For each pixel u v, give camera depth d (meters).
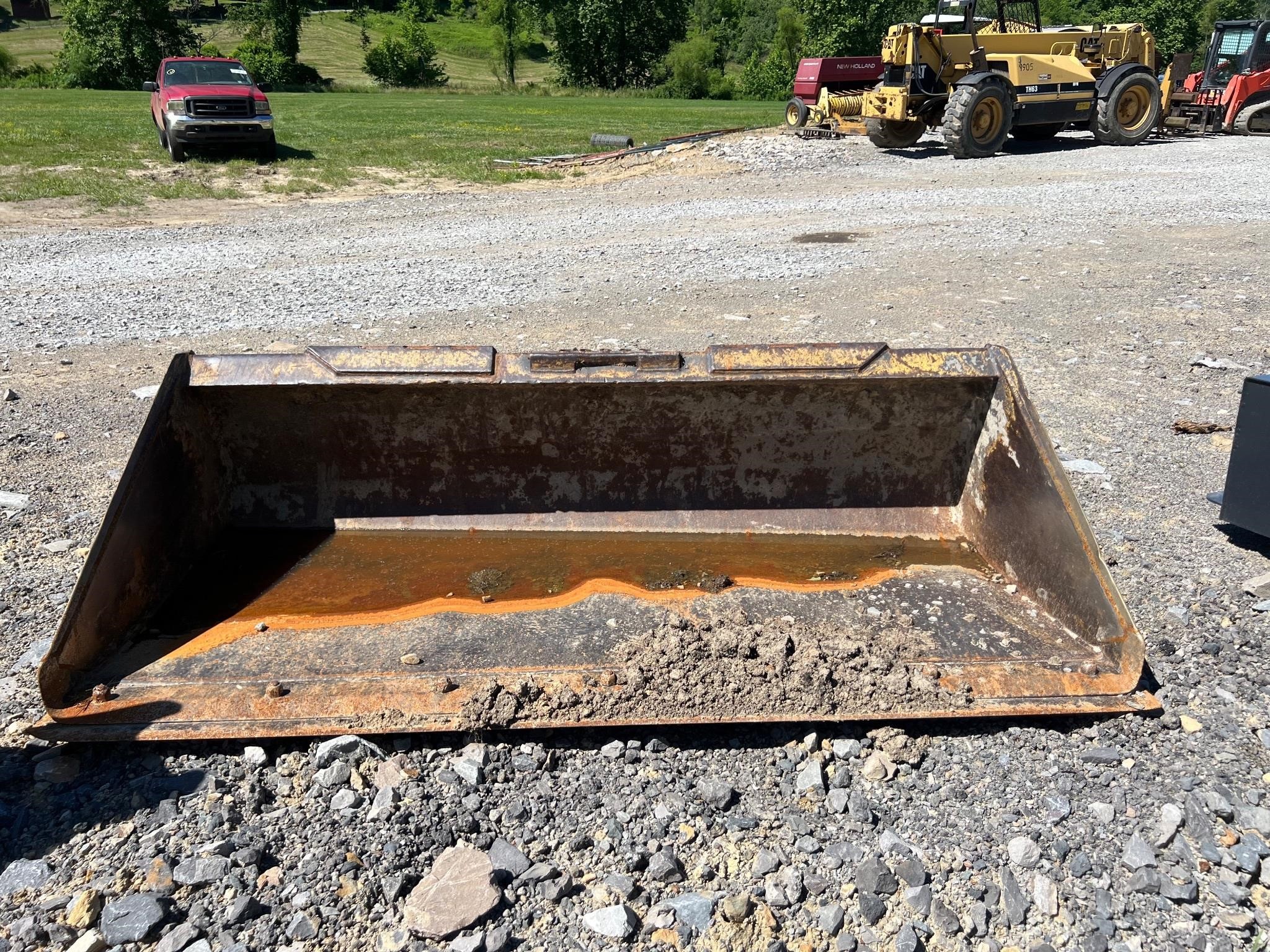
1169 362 6.40
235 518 3.93
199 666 3.01
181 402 3.56
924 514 3.98
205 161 16.86
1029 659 3.05
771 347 3.67
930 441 3.92
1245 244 9.77
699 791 2.67
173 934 2.19
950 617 3.32
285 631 3.23
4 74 51.38
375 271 9.18
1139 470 4.83
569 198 14.26
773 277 8.71
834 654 3.02
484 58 80.12
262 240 10.94
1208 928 2.28
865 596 3.47
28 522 4.27
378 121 26.23
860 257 9.51
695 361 3.64
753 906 2.31
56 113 27.22
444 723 2.76
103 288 8.52
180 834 2.49
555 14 61.00
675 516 3.97
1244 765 2.78
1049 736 2.89
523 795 2.66
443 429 3.82
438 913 2.24
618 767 2.77
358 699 2.82
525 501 3.98
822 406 3.82
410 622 3.29
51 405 5.67
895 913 2.32
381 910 2.30
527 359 3.63
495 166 17.25
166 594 3.42
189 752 2.76
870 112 16.69
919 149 17.66
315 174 16.00
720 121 27.41
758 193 14.06
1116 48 17.52
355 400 3.74
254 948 2.19
